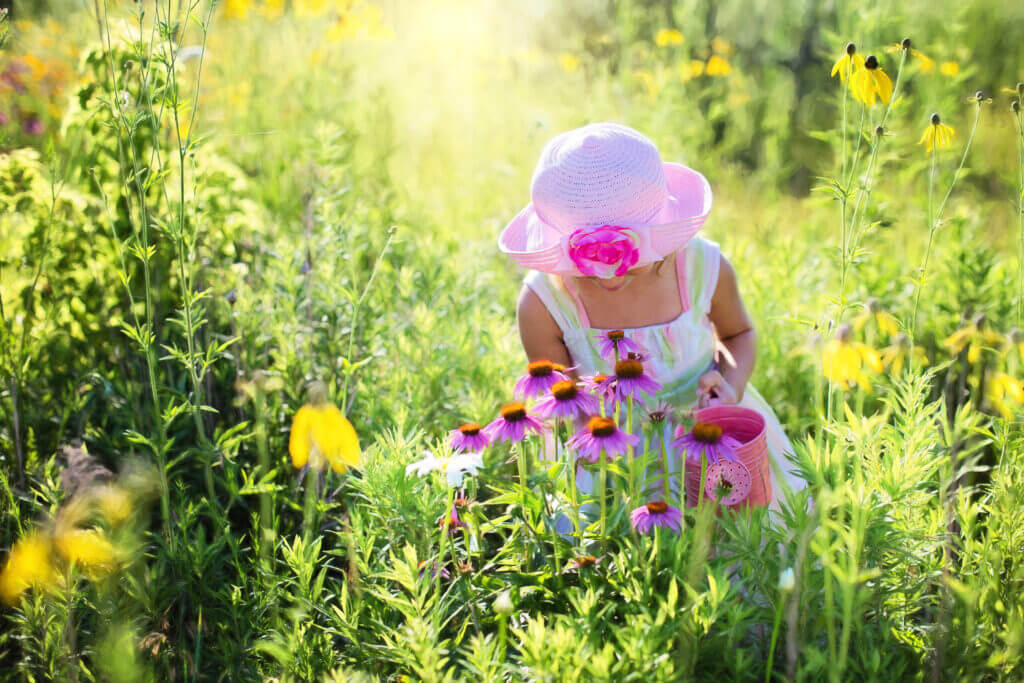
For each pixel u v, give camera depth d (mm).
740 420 2182
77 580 1961
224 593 2164
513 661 1843
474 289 3770
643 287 2580
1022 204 2324
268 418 2896
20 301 3004
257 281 3600
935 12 5562
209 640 2234
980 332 1845
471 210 5262
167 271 3326
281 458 2869
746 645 1933
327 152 4016
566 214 2359
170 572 2283
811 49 7344
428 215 5152
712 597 1631
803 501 1773
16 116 4797
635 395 1885
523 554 2027
